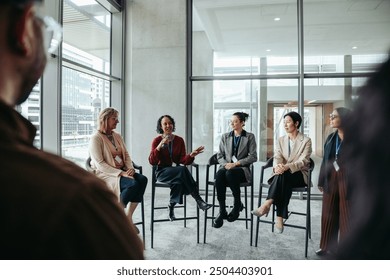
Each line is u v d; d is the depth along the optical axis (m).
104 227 0.34
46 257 0.30
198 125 4.98
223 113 4.93
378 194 0.40
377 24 4.57
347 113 0.45
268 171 4.85
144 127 5.01
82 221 0.32
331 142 2.42
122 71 5.00
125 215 0.41
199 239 2.85
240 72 4.88
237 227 3.22
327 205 2.38
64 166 0.36
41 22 0.41
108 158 2.73
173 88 4.93
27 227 0.29
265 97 4.83
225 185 2.97
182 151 3.14
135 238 0.40
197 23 4.95
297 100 4.75
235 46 4.88
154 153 2.93
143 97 5.01
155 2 4.95
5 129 0.34
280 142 2.90
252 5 4.81
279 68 4.79
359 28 4.60
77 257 0.31
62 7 3.36
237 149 3.08
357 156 0.43
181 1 4.88
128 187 2.63
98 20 4.54
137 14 4.99
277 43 4.78
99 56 4.57
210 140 4.96
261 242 2.77
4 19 0.36
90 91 4.28
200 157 4.97
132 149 5.04
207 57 4.94
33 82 0.42
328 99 4.67
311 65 4.69
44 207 0.30
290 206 4.21
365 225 0.41
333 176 2.35
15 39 0.37
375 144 0.40
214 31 4.91
